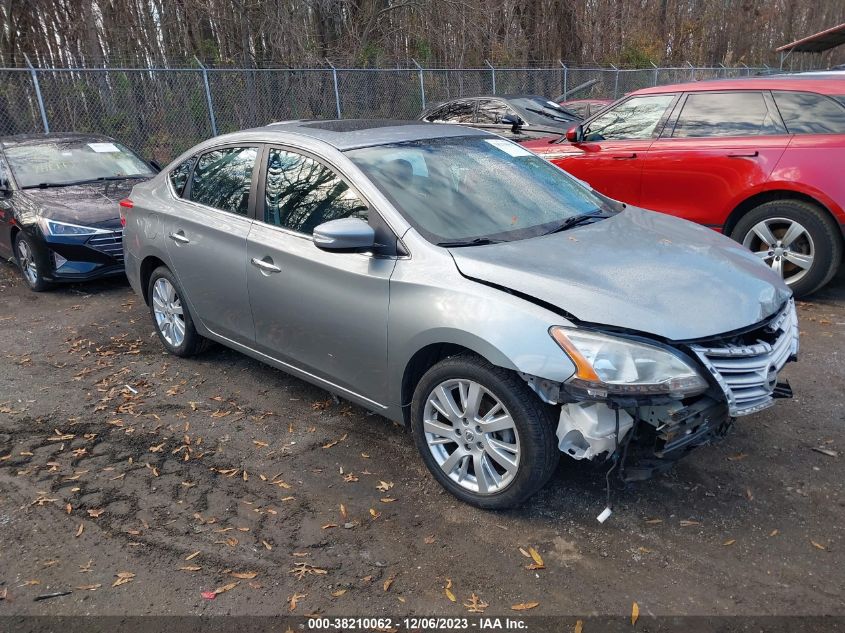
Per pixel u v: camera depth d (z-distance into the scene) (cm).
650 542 303
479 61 1903
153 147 1259
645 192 671
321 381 398
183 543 313
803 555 291
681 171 640
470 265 318
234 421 427
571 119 1095
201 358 530
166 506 341
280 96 1339
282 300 397
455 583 283
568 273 309
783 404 421
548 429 299
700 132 642
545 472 303
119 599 279
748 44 3130
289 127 438
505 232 356
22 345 573
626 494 336
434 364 339
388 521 324
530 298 297
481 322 299
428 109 1209
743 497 332
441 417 343
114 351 553
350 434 407
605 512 315
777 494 333
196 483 361
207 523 327
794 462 359
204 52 1558
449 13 1764
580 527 314
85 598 281
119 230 718
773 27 3291
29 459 388
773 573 282
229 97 1278
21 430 421
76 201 734
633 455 302
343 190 373
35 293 735
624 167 680
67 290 742
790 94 599
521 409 297
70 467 379
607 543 303
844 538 301
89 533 321
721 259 342
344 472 367
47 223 699
